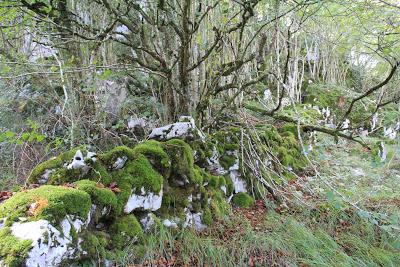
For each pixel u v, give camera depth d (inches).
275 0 153.6
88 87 144.6
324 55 357.1
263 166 155.9
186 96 152.6
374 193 159.5
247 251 111.2
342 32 255.3
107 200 92.8
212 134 157.2
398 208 153.1
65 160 104.8
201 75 156.1
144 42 148.0
